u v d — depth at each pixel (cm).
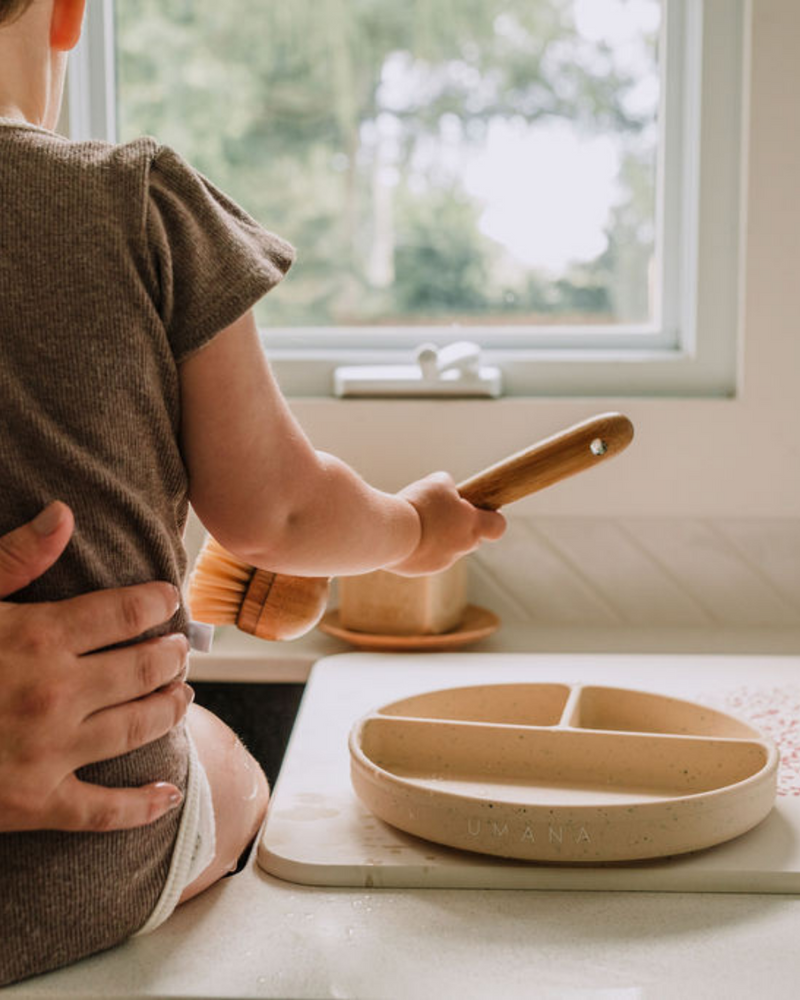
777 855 72
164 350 63
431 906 69
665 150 140
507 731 82
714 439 133
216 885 72
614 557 136
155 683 64
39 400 60
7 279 60
